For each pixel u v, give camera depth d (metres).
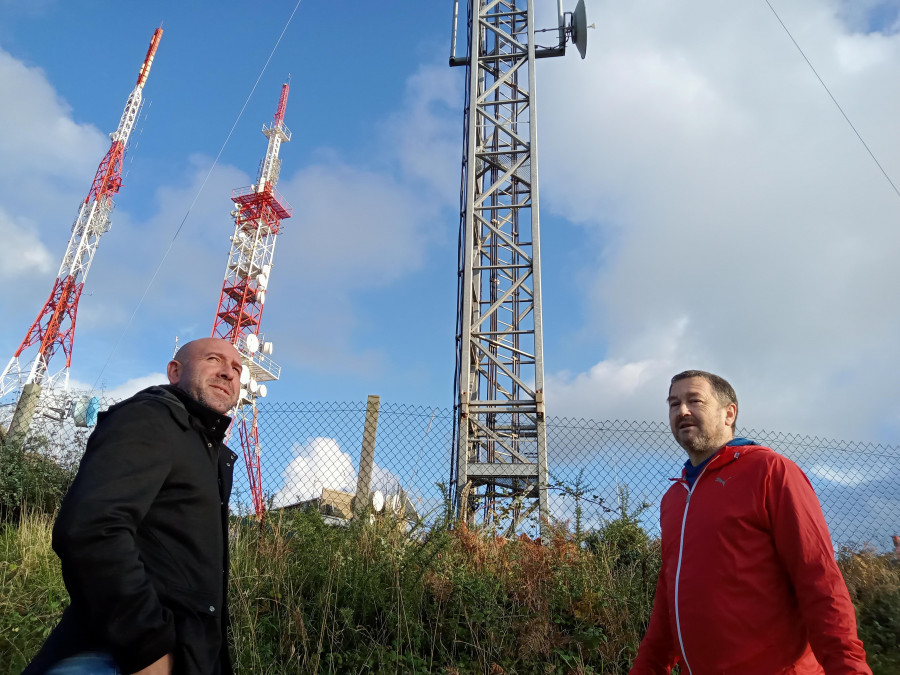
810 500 2.23
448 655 4.22
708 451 2.62
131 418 2.02
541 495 6.67
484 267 10.05
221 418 2.27
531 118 10.84
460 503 5.90
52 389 7.43
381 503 5.65
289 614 4.29
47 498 6.68
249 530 5.36
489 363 10.35
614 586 4.65
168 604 1.95
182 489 2.08
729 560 2.27
